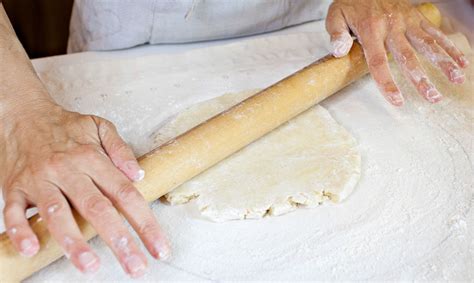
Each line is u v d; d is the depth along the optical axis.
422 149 1.10
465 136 1.14
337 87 1.21
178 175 0.95
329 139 1.09
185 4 1.40
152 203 0.99
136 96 1.27
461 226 0.92
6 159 0.86
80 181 0.80
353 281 0.84
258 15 1.48
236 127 1.02
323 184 0.98
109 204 0.78
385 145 1.11
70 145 0.85
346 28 1.25
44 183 0.79
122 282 0.84
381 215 0.95
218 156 1.00
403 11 1.26
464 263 0.86
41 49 2.83
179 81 1.32
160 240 0.78
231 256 0.88
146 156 0.95
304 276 0.84
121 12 1.40
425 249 0.89
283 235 0.92
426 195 0.99
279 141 1.09
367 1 1.27
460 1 1.61
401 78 1.32
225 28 1.48
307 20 1.59
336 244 0.90
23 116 0.90
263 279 0.84
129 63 1.38
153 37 1.45
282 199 0.95
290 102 1.10
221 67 1.37
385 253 0.88
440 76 1.32
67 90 1.28
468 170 1.05
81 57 1.42
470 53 1.41
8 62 0.99
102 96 1.26
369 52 1.20
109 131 0.90
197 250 0.89
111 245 0.75
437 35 1.22
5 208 0.78
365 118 1.20
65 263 0.87
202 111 1.19
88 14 1.45
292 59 1.41
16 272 0.80
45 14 2.77
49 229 0.75
